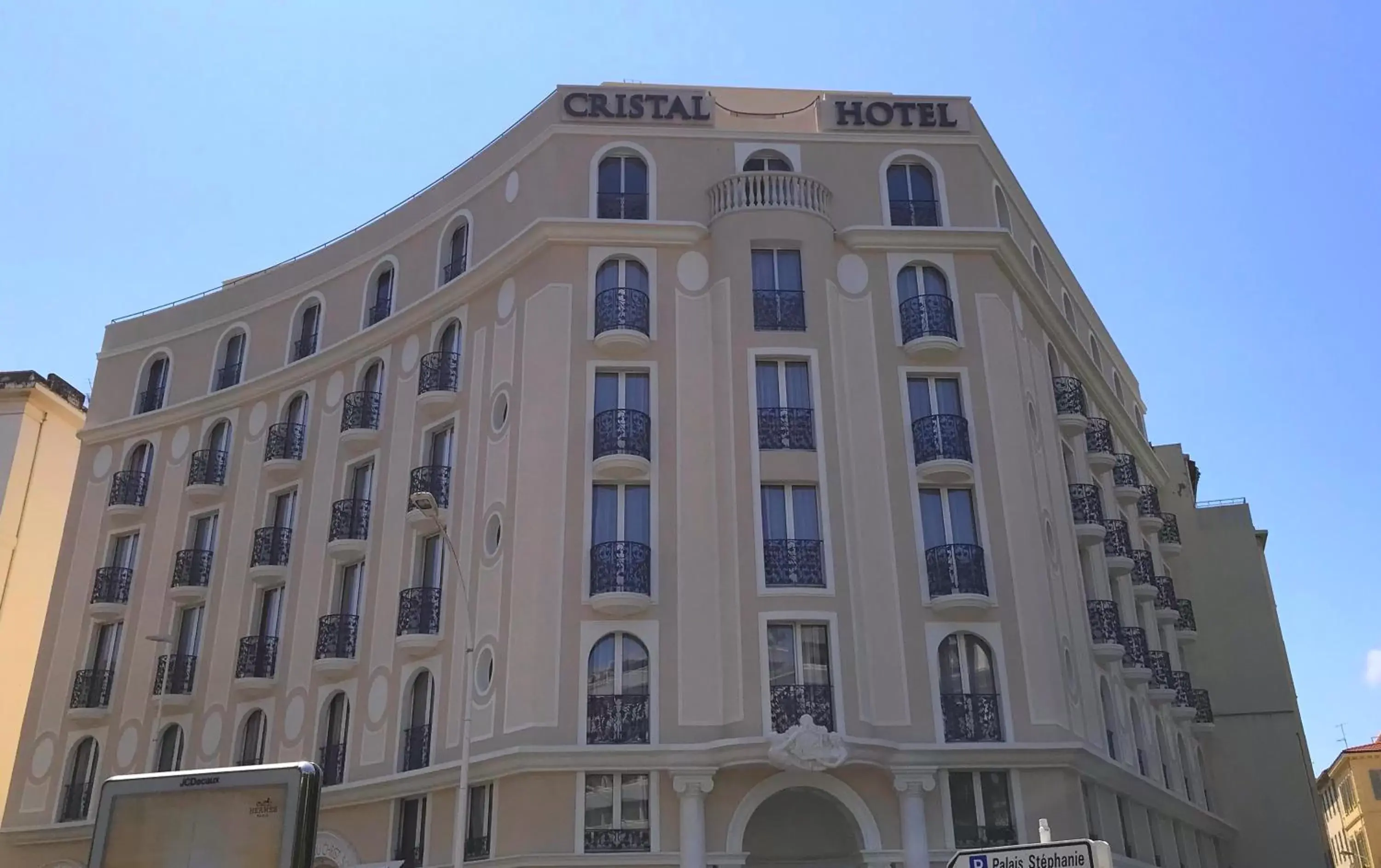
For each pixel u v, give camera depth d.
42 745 31.33
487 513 24.67
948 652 23.00
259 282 34.25
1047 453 26.92
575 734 21.38
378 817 24.42
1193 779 34.75
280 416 31.59
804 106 30.00
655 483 23.45
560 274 25.22
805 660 21.83
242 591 29.67
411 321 28.88
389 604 26.25
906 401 24.97
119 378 36.09
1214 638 40.59
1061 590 25.12
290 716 27.12
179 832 10.12
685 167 26.61
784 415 23.67
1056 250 34.22
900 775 21.41
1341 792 75.31
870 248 26.17
